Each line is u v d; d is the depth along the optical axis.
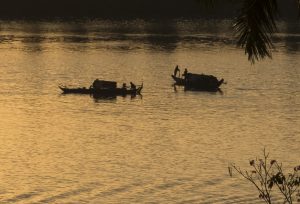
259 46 44.31
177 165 160.12
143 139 192.50
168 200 130.25
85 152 175.12
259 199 127.75
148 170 154.88
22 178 147.12
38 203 130.62
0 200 131.75
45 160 165.38
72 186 140.88
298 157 170.88
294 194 123.56
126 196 133.50
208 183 141.25
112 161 164.75
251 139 193.88
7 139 190.25
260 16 44.09
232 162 164.38
